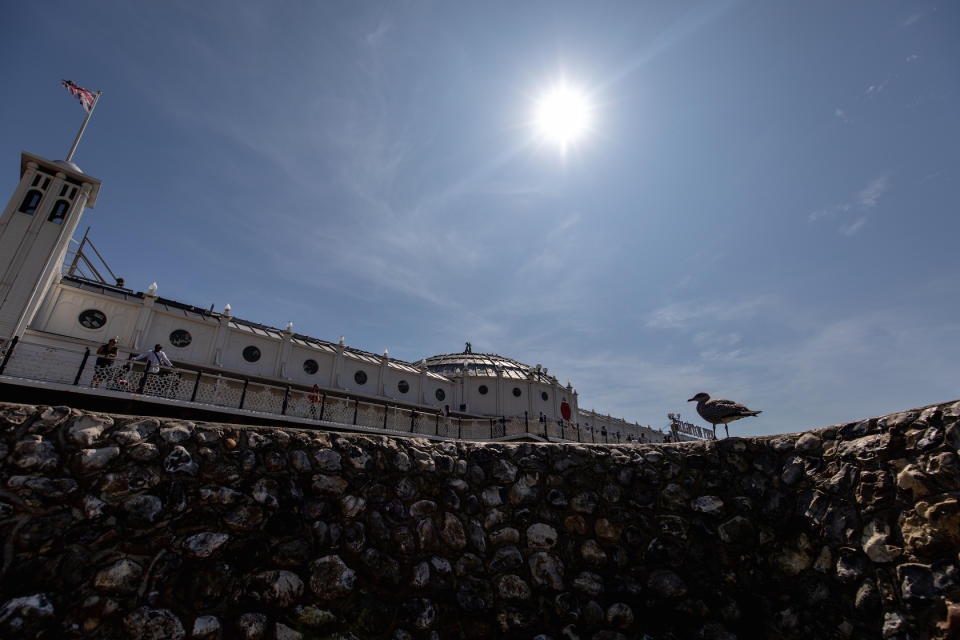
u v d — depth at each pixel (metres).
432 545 6.93
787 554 6.51
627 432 54.78
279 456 6.44
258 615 5.40
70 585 4.77
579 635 6.65
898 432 5.83
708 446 7.79
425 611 6.35
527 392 41.38
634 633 6.65
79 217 20.39
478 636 6.50
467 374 41.25
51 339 20.02
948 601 4.76
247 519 5.84
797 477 6.81
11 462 5.00
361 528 6.53
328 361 31.84
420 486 7.30
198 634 5.03
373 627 5.96
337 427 17.69
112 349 14.69
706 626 6.56
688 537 7.23
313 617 5.67
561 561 7.25
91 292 22.34
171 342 24.77
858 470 6.09
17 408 5.27
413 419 23.08
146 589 5.03
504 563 7.14
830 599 5.90
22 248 18.59
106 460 5.39
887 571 5.41
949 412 5.39
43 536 4.84
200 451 5.96
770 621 6.31
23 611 4.48
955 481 5.09
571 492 7.82
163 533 5.35
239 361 27.27
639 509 7.60
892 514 5.58
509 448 8.28
